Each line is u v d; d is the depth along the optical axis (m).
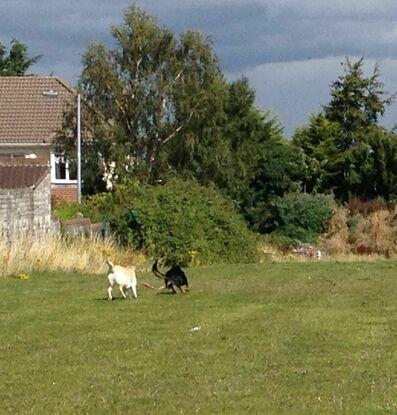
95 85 53.72
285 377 10.99
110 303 17.61
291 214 46.69
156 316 15.85
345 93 63.47
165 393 10.27
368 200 51.22
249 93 61.19
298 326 14.64
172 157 54.22
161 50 54.41
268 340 13.41
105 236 31.44
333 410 9.46
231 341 13.38
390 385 10.55
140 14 54.91
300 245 44.47
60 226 30.73
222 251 31.70
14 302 17.66
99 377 11.08
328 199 47.72
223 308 16.89
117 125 53.50
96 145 53.16
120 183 48.09
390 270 26.11
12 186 29.05
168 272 19.56
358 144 57.28
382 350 12.69
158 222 31.11
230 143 58.25
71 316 15.86
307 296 18.81
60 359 12.16
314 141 59.03
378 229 44.81
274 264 29.14
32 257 23.98
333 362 11.86
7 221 25.61
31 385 10.70
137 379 10.97
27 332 14.24
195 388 10.48
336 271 25.73
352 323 15.00
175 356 12.30
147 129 54.31
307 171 54.12
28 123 56.91
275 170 50.31
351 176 53.41
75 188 53.53
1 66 83.50
